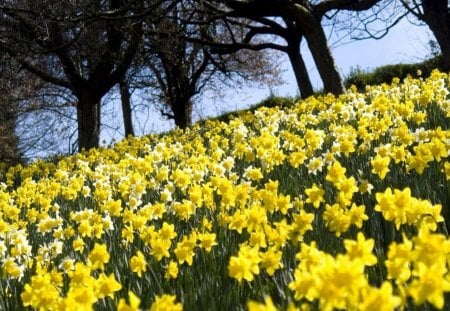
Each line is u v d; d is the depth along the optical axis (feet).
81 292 8.27
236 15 70.69
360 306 6.10
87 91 68.95
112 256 14.62
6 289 13.62
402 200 10.32
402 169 17.65
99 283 9.41
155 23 73.15
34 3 57.88
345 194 12.72
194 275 12.17
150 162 28.68
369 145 22.43
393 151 17.88
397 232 12.32
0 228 18.45
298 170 22.21
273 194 13.70
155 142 46.98
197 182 24.22
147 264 12.09
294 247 11.55
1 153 92.73
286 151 28.68
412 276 9.47
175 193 22.94
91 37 66.49
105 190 24.22
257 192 15.25
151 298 11.08
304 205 15.79
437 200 14.16
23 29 61.16
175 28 79.71
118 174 28.45
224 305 10.20
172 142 46.83
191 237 11.62
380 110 30.68
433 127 26.30
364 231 12.76
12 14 59.06
